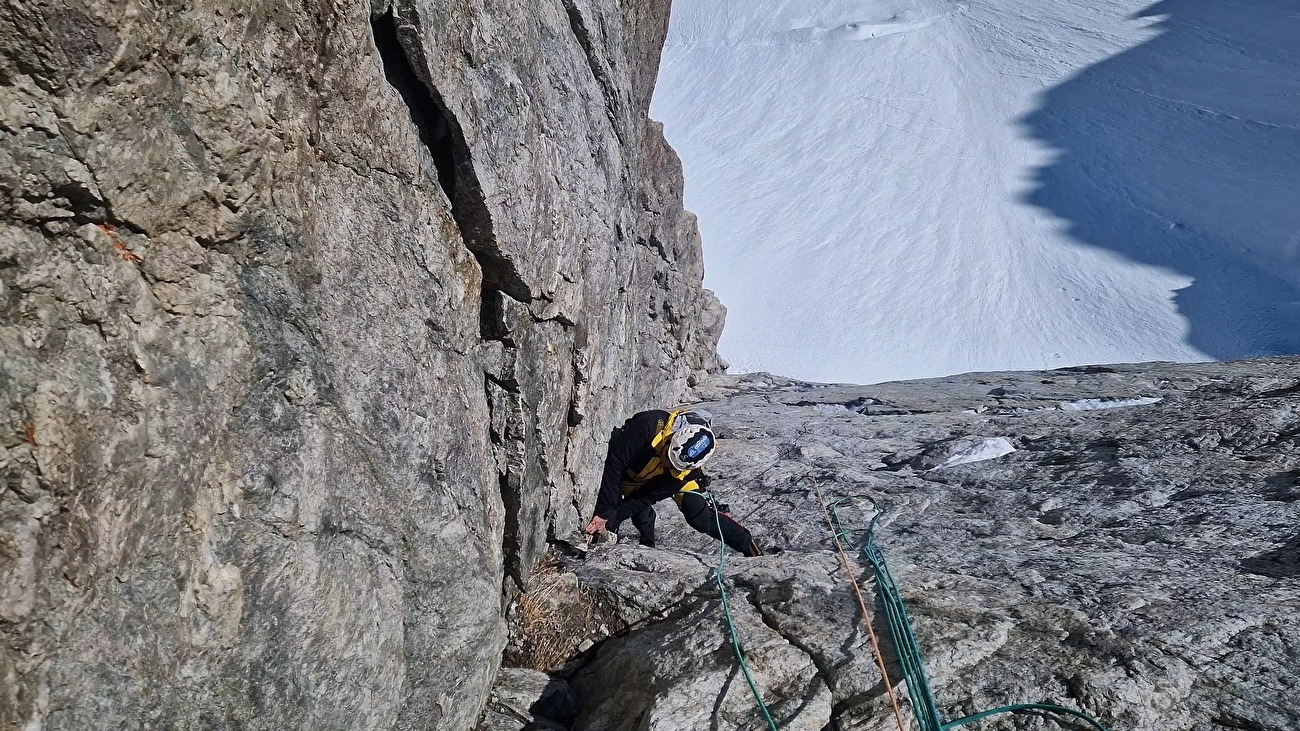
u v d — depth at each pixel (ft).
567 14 15.47
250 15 7.38
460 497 11.43
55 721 5.96
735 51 367.04
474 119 11.12
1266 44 334.85
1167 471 21.53
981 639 12.92
